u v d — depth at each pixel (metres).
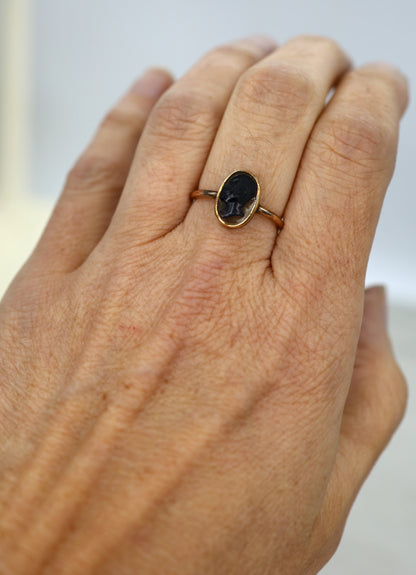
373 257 0.23
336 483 0.15
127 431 0.14
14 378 0.16
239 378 0.15
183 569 0.14
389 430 0.16
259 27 0.24
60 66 0.27
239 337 0.15
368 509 0.19
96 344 0.16
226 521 0.14
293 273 0.15
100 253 0.17
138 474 0.14
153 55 0.26
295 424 0.15
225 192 0.16
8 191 0.28
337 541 0.16
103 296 0.16
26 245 0.26
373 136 0.16
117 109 0.20
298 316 0.15
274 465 0.14
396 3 0.22
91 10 0.26
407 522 0.18
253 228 0.16
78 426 0.15
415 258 0.23
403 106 0.18
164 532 0.14
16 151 0.28
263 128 0.16
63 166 0.28
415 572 0.18
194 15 0.25
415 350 0.22
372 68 0.18
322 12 0.24
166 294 0.16
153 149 0.17
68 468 0.14
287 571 0.15
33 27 0.27
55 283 0.17
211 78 0.17
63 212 0.18
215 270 0.15
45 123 0.28
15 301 0.17
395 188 0.23
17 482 0.14
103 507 0.14
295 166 0.16
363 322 0.17
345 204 0.15
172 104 0.17
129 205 0.17
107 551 0.13
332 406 0.15
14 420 0.15
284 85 0.16
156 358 0.15
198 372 0.15
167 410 0.15
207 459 0.14
